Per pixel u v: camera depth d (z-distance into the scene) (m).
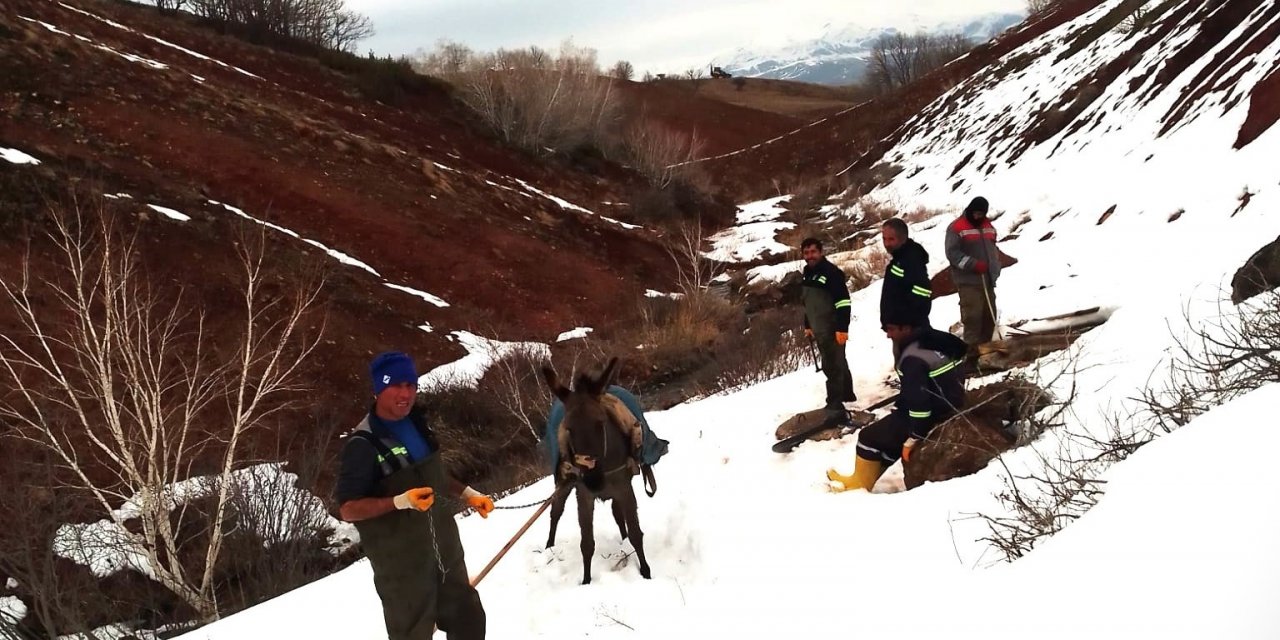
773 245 28.86
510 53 39.09
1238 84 13.02
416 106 33.62
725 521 6.07
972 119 33.00
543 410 15.08
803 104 76.56
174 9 35.34
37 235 15.91
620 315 22.36
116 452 12.30
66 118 20.34
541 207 27.69
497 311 21.12
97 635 9.34
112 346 13.98
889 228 6.29
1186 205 10.69
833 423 7.32
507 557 6.74
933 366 6.03
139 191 19.02
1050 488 4.62
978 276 8.01
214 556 9.93
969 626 2.88
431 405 15.48
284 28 36.94
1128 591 2.42
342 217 22.30
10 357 13.19
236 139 23.17
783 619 4.25
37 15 25.22
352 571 7.36
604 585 5.79
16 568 9.12
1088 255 10.95
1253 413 3.05
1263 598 2.00
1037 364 6.46
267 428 14.33
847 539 5.07
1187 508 2.66
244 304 17.12
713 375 15.18
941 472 5.69
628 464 5.73
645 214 31.86
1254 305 5.71
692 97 65.44
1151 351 6.32
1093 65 25.56
